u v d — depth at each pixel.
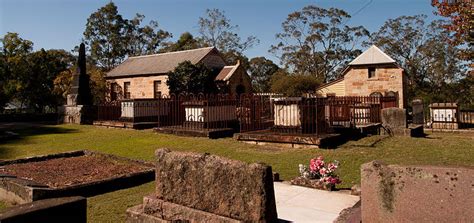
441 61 39.81
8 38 32.09
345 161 8.71
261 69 60.34
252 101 14.35
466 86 37.12
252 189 3.86
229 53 48.16
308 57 46.66
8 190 6.28
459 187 2.76
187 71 28.17
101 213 5.38
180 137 14.04
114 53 50.81
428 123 18.25
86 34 49.53
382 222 3.14
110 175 7.59
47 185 6.32
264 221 3.78
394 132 13.30
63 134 16.45
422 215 2.92
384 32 43.16
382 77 28.27
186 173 4.44
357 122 16.19
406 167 3.04
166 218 4.49
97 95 34.47
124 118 19.58
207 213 4.15
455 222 2.77
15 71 31.84
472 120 19.48
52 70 35.31
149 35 53.47
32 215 3.19
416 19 41.12
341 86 30.61
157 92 32.66
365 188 3.26
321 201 5.55
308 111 12.04
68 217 3.47
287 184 6.70
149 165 8.60
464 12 14.37
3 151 11.98
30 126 21.06
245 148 11.08
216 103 15.46
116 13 49.94
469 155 9.19
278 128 12.41
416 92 37.75
